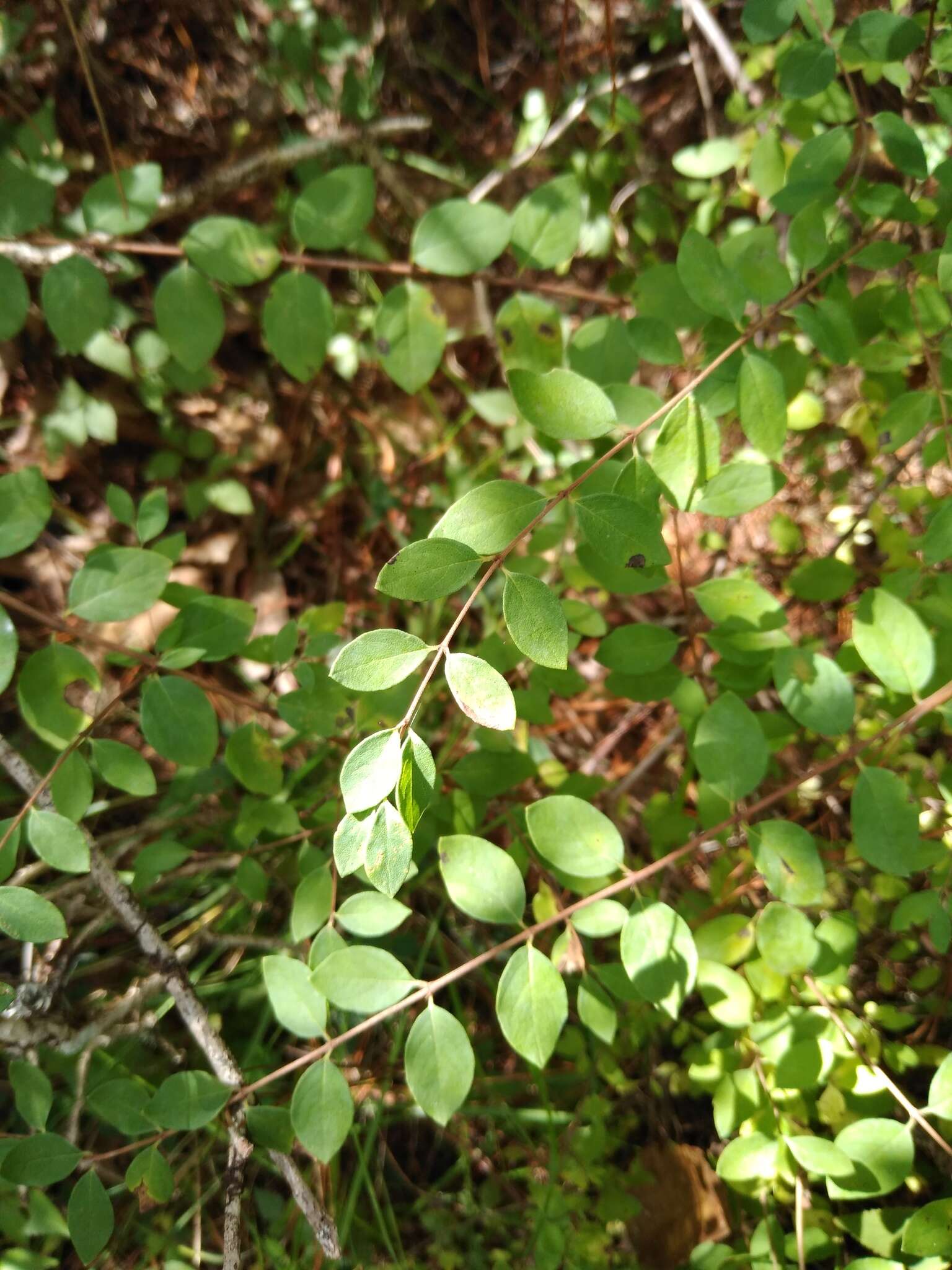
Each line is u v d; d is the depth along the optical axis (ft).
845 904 1.46
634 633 1.22
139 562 1.10
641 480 0.95
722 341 1.17
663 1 1.83
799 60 1.09
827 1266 1.35
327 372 2.01
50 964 1.30
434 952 1.62
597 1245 1.35
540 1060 0.99
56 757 1.63
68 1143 1.04
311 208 1.15
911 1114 1.03
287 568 1.97
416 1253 1.46
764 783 1.55
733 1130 1.18
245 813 1.33
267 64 1.93
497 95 2.07
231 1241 1.07
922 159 1.08
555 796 1.05
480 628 1.87
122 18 1.88
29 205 1.15
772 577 1.77
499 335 1.28
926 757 1.53
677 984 1.01
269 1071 1.46
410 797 0.77
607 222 1.79
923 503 1.42
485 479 1.94
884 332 1.22
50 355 1.80
